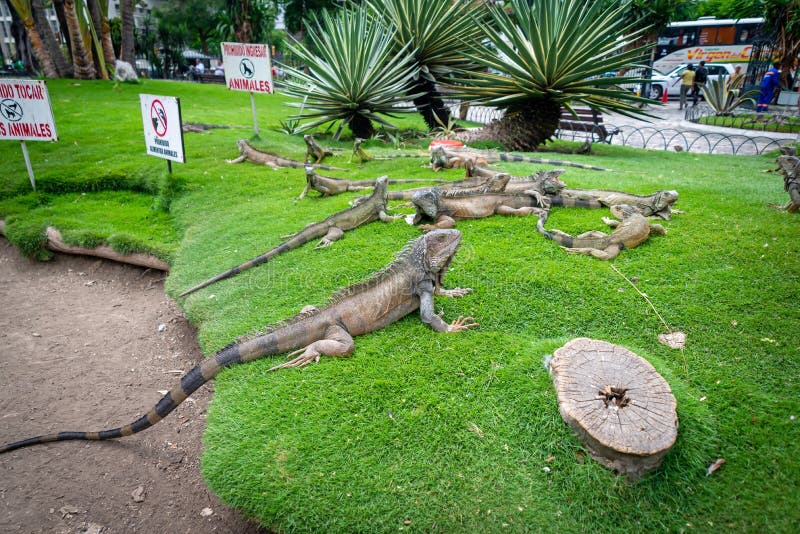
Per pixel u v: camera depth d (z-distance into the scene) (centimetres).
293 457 357
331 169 966
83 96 1838
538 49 1034
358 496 333
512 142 1181
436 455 353
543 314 475
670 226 611
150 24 4809
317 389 407
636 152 1252
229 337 490
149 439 470
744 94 2061
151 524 390
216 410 405
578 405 352
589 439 340
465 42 1353
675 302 475
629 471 332
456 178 841
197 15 4581
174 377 557
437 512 323
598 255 552
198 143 1184
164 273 776
